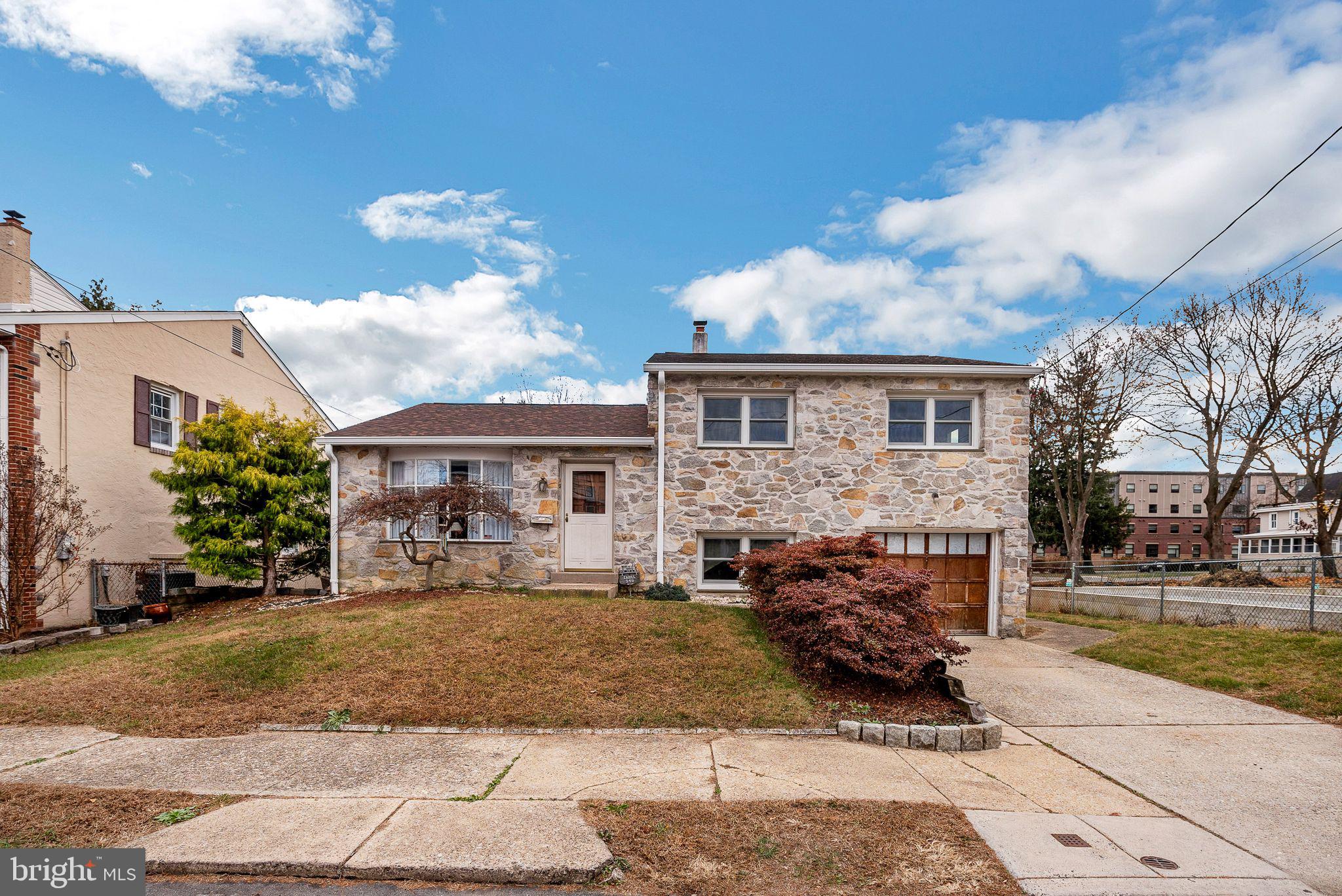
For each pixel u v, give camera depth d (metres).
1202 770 5.36
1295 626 9.95
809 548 9.06
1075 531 25.22
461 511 10.71
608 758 5.35
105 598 11.94
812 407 11.86
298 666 7.32
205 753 5.40
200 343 15.10
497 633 8.28
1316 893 3.48
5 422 10.58
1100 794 4.83
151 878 3.59
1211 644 9.32
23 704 6.41
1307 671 7.79
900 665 6.74
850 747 5.75
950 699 6.88
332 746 5.59
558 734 5.95
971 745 5.82
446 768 5.11
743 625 8.84
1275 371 22.77
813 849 3.86
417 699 6.60
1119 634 10.99
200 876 3.61
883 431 11.82
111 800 4.42
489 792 4.63
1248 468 23.94
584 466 12.24
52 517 10.45
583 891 3.48
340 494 12.08
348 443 11.95
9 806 4.30
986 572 11.95
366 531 12.05
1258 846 4.04
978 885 3.51
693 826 4.10
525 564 11.88
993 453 11.80
